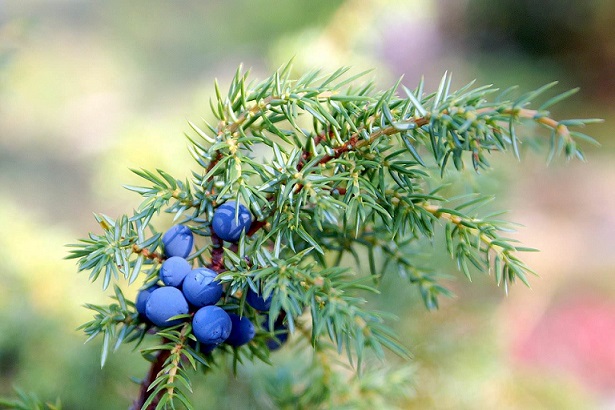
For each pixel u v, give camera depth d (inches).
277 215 9.9
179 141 20.7
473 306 18.9
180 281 9.8
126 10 78.2
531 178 61.2
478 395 19.6
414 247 11.6
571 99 83.0
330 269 9.7
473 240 10.4
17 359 18.7
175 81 64.4
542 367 38.1
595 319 48.7
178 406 12.1
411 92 9.8
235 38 70.8
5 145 50.1
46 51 61.9
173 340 9.8
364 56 25.8
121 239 9.9
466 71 80.8
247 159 9.8
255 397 15.2
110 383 17.8
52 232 21.8
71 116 54.5
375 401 13.5
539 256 54.3
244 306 10.2
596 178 64.4
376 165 9.9
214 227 9.9
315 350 12.3
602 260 54.6
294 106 10.0
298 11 60.4
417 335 17.8
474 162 9.5
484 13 89.0
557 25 89.0
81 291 20.4
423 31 49.9
